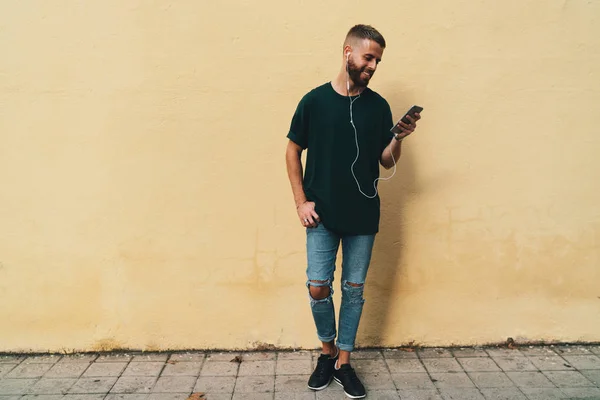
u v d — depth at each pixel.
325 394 2.69
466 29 2.92
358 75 2.44
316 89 2.56
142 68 2.90
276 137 2.96
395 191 3.05
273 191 3.01
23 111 2.92
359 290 2.68
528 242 3.10
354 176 2.52
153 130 2.95
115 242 3.03
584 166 3.05
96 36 2.87
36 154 2.95
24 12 2.84
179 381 2.81
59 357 3.08
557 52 2.95
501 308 3.15
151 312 3.09
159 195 3.00
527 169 3.05
